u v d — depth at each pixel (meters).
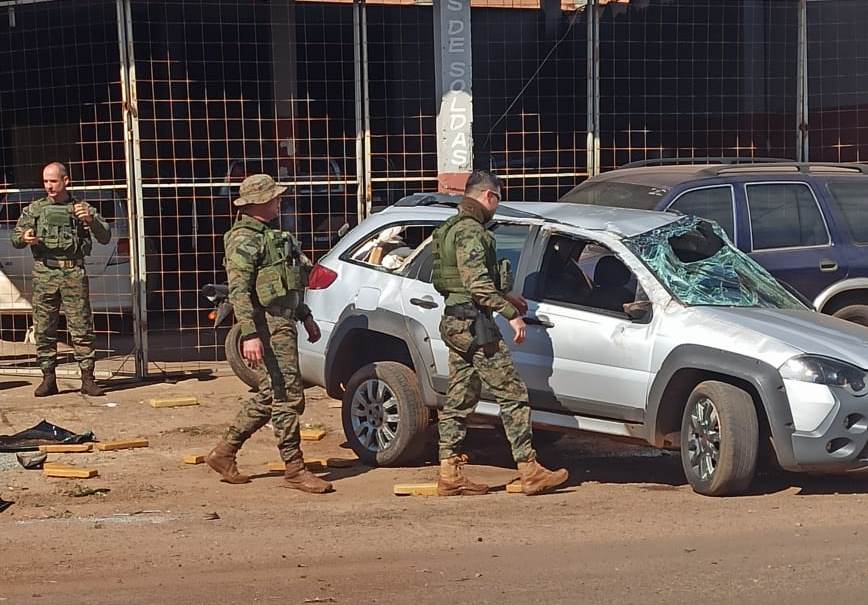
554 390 8.09
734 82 14.09
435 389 8.52
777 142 14.07
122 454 9.35
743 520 7.00
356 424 8.94
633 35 13.95
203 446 9.63
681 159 11.66
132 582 5.97
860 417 7.28
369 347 9.15
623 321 7.90
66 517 7.41
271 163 13.88
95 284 13.27
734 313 7.82
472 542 6.65
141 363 12.30
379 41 14.12
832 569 5.98
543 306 8.19
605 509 7.41
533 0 14.55
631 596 5.62
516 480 8.22
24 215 11.45
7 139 13.85
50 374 11.60
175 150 13.98
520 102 14.13
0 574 6.14
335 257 9.27
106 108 14.21
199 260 13.84
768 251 10.23
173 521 7.25
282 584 5.90
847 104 14.23
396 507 7.59
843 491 7.83
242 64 14.09
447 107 12.06
